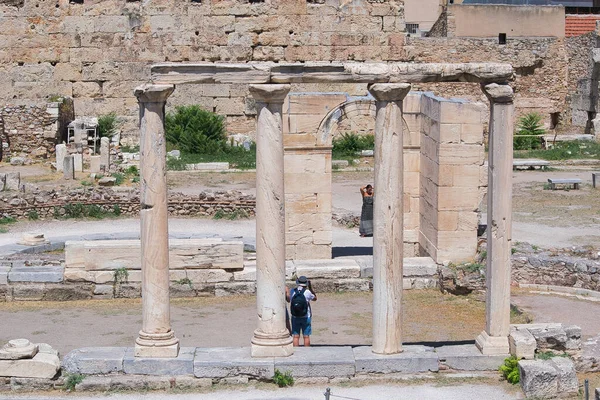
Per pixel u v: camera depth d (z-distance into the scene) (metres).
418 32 114.81
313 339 35.91
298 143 43.78
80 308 40.19
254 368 30.61
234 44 77.56
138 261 41.44
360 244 48.31
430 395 29.75
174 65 30.05
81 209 54.69
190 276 41.53
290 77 30.36
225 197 55.12
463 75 30.83
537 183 63.69
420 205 45.97
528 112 91.12
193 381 30.55
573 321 36.66
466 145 42.41
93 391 30.27
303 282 33.94
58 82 77.75
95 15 77.62
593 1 117.62
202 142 73.56
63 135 74.44
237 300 41.09
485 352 31.31
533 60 90.44
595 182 62.25
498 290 31.36
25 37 77.44
